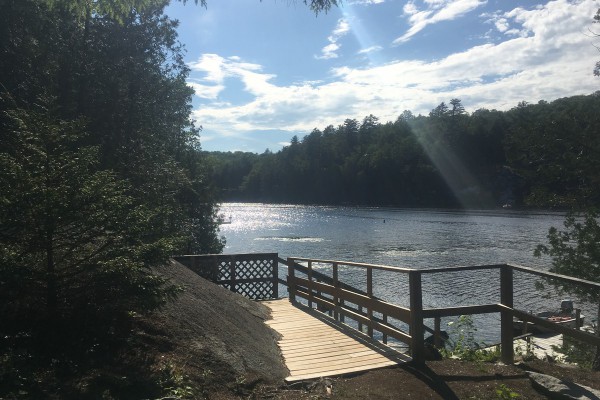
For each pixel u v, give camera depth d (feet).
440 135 318.45
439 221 192.95
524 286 73.46
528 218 199.11
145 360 13.26
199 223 85.40
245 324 20.22
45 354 11.96
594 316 53.21
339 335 21.38
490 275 83.05
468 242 126.82
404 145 326.44
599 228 34.63
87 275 13.51
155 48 53.83
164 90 58.08
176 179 57.88
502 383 14.56
